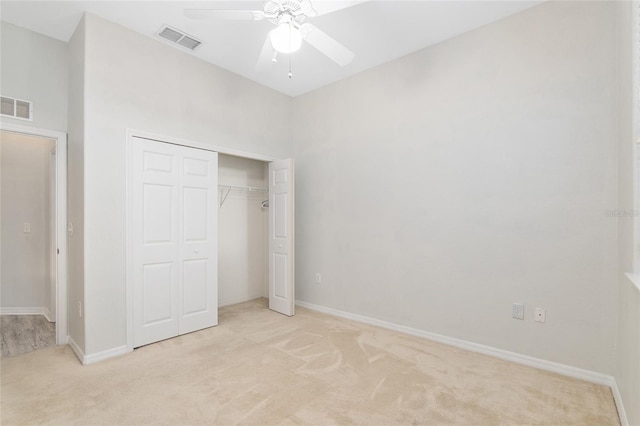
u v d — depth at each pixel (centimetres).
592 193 227
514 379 228
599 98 224
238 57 333
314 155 412
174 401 200
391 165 335
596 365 224
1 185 386
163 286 304
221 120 355
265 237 466
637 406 150
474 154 280
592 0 227
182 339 304
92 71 261
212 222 347
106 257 267
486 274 272
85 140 256
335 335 315
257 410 191
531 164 251
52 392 211
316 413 188
